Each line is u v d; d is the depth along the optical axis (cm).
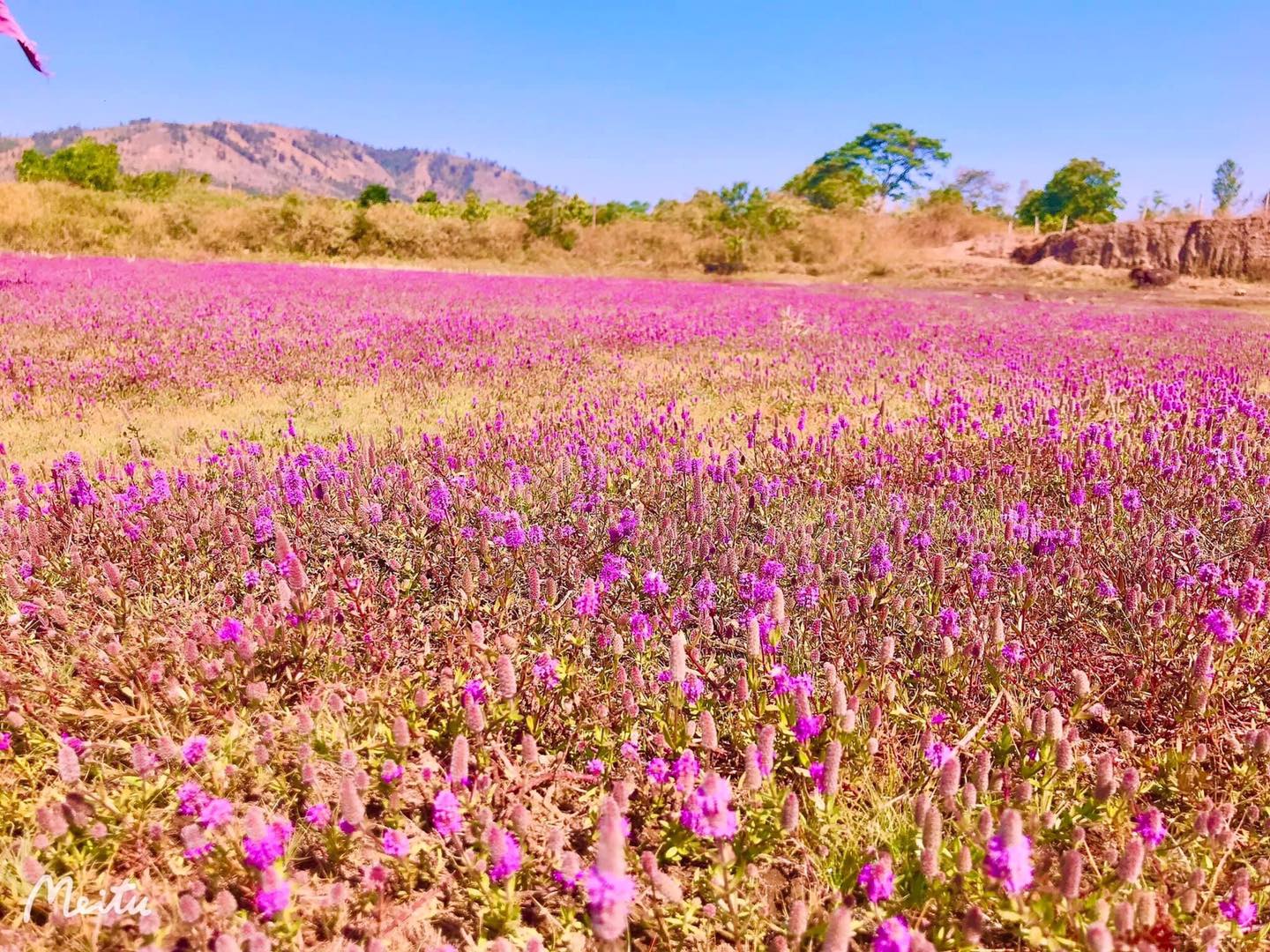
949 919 200
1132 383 849
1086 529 429
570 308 1742
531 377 910
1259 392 855
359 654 319
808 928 198
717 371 973
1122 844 225
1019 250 3934
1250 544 385
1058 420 674
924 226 4619
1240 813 250
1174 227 3412
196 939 196
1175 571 357
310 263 3538
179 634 312
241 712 275
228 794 245
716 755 273
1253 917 195
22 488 436
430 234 4069
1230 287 3050
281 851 195
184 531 401
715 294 2370
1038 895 194
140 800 232
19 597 330
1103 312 2061
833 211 4472
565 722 281
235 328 1205
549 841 218
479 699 267
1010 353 1149
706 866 233
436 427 696
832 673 262
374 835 238
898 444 599
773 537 404
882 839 227
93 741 261
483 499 463
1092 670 309
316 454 514
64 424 679
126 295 1602
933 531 425
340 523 424
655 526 424
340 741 259
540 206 4306
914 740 282
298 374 891
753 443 604
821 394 866
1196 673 269
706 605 327
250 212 3906
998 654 296
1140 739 283
